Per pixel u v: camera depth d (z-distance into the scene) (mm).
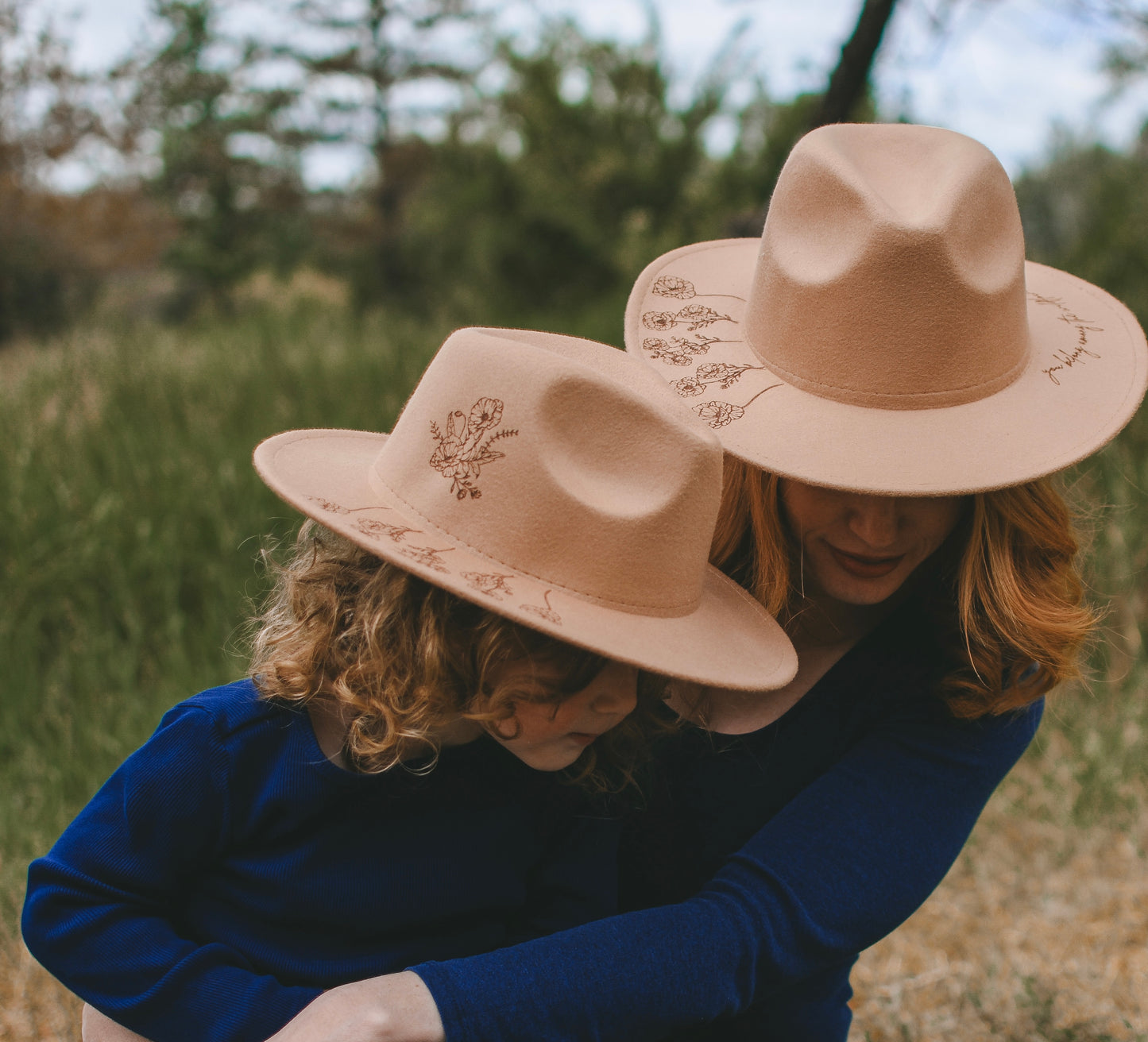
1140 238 5367
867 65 3229
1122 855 2639
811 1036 1281
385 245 16719
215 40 16078
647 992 957
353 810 1112
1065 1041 1934
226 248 16516
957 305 1083
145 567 3629
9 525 3709
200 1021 1020
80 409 4770
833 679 1238
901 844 1109
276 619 1209
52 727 3041
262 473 1004
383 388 5273
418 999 915
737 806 1259
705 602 1119
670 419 1007
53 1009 2051
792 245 1174
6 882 2334
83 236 13562
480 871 1151
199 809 1070
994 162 1162
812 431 1107
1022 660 1166
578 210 11008
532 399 973
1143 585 3512
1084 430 1100
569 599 971
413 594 1060
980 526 1153
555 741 1095
